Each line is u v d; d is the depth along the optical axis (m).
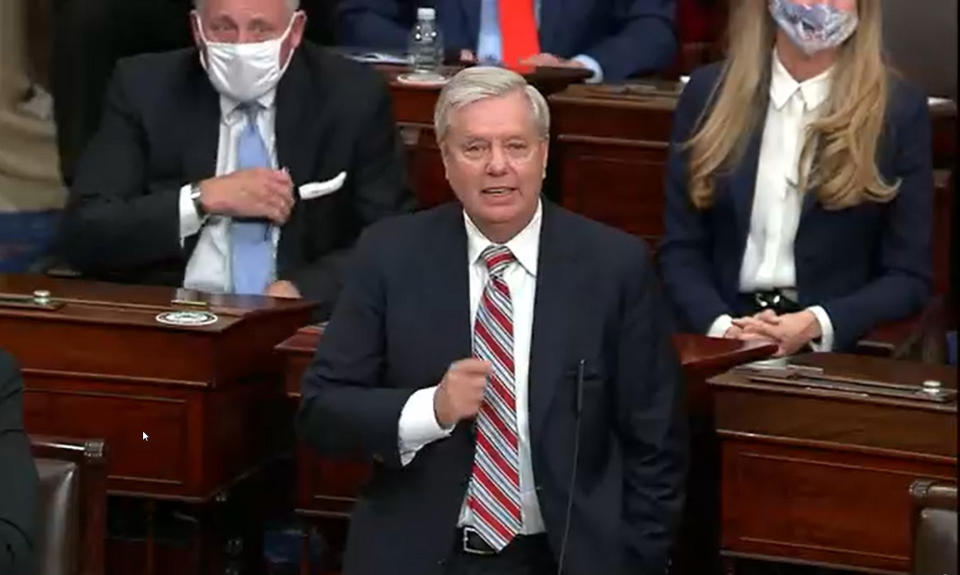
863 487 14.19
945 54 22.12
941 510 12.41
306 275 17.97
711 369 15.41
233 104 18.41
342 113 18.53
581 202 21.17
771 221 18.00
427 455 13.49
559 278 13.58
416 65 21.62
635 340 13.64
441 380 13.38
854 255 18.09
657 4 24.00
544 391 13.40
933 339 20.02
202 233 18.27
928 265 18.06
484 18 23.33
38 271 23.42
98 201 18.27
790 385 14.43
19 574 12.57
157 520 16.50
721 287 18.23
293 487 17.22
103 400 15.91
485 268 13.62
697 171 18.12
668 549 13.81
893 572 14.17
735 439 14.46
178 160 18.42
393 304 13.62
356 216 18.67
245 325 16.12
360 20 23.73
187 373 15.77
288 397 15.75
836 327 17.48
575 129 21.06
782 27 17.69
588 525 13.40
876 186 17.77
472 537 13.47
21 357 15.98
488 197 13.32
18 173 26.48
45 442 13.32
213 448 15.93
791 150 17.92
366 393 13.48
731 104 18.02
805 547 14.40
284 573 17.19
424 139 20.64
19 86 26.81
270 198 18.05
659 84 22.39
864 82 17.72
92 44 23.33
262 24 18.06
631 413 13.71
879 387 14.37
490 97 13.32
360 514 13.70
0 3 26.78
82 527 13.23
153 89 18.56
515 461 13.45
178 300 16.62
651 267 13.85
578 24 23.47
